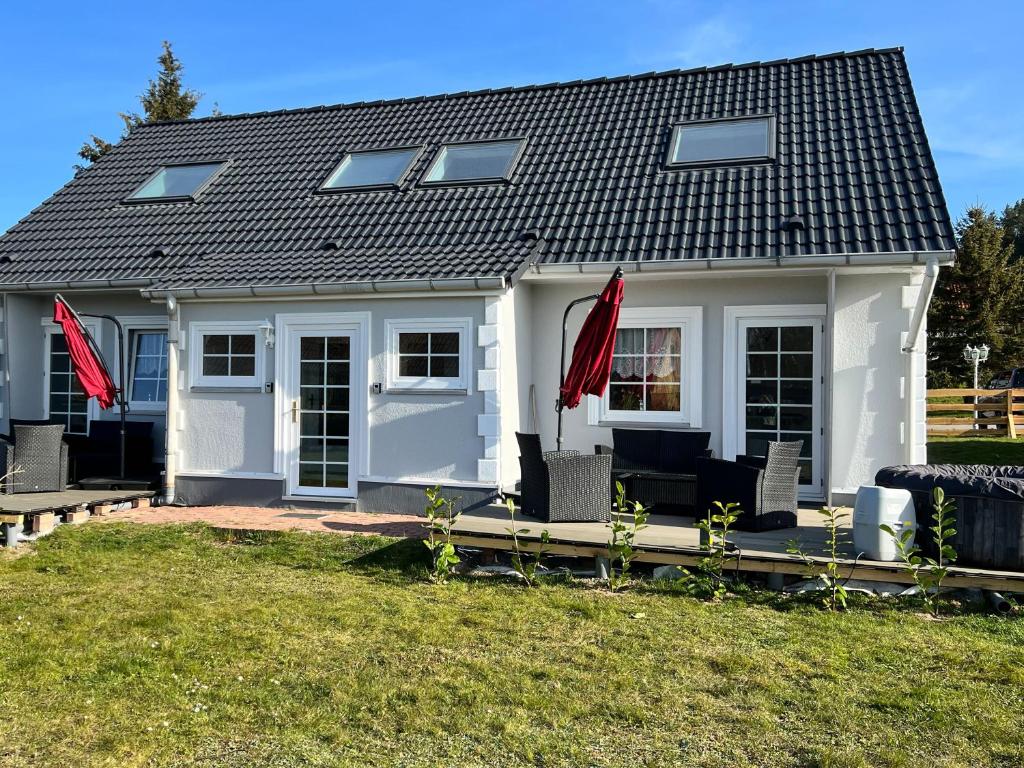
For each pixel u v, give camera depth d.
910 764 3.87
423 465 9.90
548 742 4.09
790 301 9.98
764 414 10.15
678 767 3.85
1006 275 33.72
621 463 10.15
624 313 10.59
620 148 12.38
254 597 6.73
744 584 6.92
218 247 11.80
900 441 9.48
